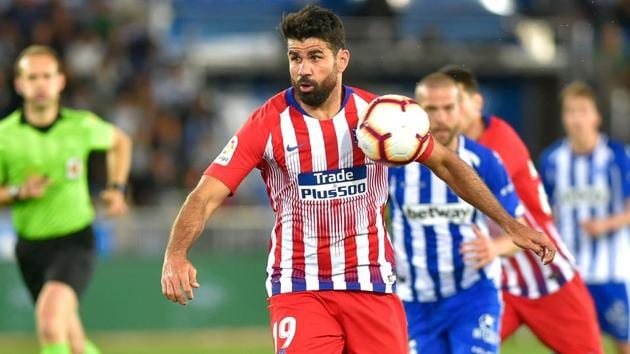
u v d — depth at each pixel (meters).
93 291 53.19
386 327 20.55
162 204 60.16
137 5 70.69
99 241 53.16
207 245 54.84
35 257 30.88
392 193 24.86
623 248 35.31
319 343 20.17
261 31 75.62
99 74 64.56
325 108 19.69
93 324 53.12
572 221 36.25
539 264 27.78
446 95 23.81
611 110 67.88
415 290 24.98
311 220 20.09
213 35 75.06
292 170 19.78
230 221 55.25
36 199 30.61
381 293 20.56
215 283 54.81
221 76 70.50
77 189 31.14
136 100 63.72
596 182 35.94
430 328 25.03
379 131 18.69
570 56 69.12
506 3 77.19
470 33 76.38
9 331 52.59
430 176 24.42
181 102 65.06
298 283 20.38
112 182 32.91
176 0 75.25
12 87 60.31
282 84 72.00
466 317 24.77
